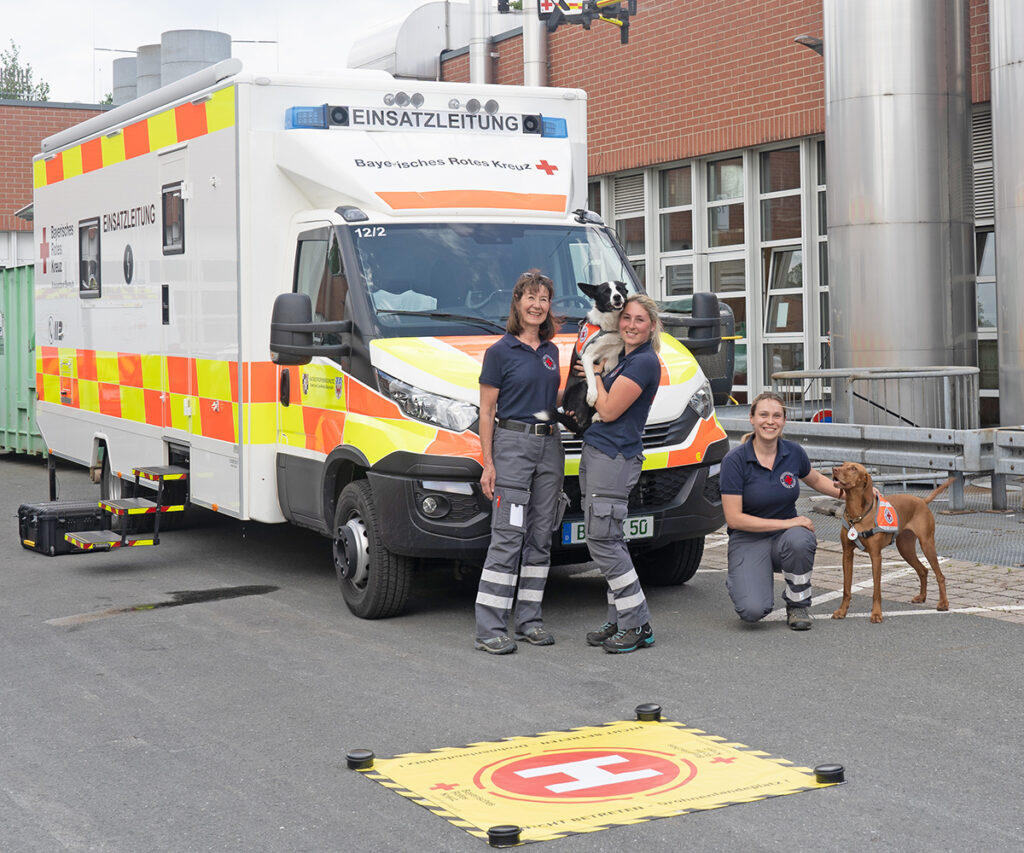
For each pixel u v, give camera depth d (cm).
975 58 1451
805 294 1697
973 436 1084
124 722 614
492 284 847
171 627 811
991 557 948
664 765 530
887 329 1352
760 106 1692
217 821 485
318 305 859
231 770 542
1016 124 1259
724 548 1045
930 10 1332
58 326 1282
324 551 1076
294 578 963
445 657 721
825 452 1198
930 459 1115
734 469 757
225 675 693
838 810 477
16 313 1750
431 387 768
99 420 1178
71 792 521
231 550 1087
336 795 509
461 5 2212
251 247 892
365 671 695
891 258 1345
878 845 445
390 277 830
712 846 448
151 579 972
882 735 563
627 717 600
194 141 956
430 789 511
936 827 460
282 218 898
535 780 517
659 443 795
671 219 1895
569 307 862
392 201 856
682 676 668
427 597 887
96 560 1059
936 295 1349
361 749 565
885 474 1252
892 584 876
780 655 704
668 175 1892
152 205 1041
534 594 754
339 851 454
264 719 612
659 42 1825
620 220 1981
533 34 1925
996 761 527
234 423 912
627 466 721
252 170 888
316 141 873
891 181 1340
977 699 613
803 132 1642
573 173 945
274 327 806
